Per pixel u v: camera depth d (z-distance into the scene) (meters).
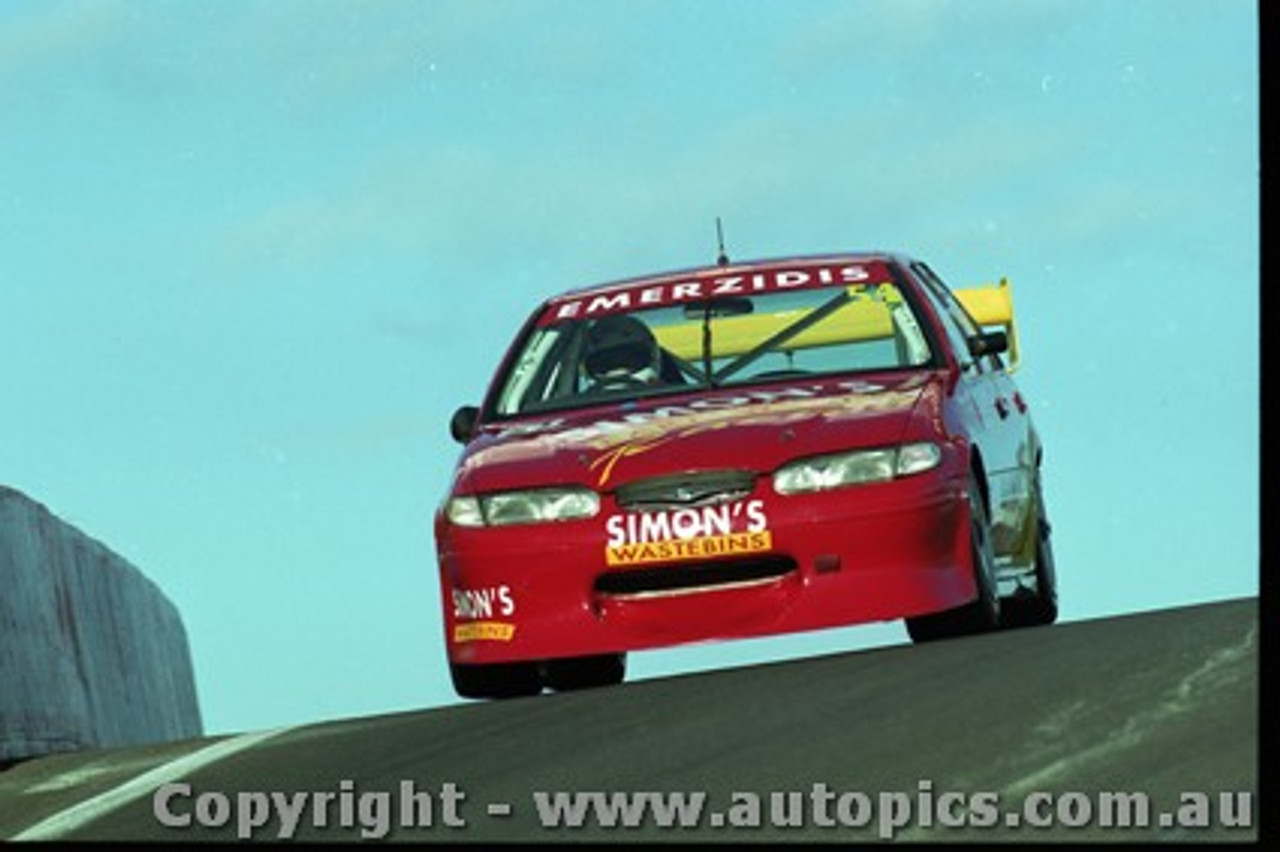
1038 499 40.69
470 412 37.72
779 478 33.38
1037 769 22.55
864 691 27.27
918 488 33.34
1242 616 28.19
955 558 33.69
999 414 38.28
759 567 33.44
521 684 35.22
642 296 38.66
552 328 38.34
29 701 39.12
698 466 33.50
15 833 25.92
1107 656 26.91
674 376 37.16
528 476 34.16
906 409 34.28
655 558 33.41
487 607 34.12
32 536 41.88
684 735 26.28
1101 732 23.50
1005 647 28.94
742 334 37.47
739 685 29.05
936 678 27.39
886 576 33.16
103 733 45.12
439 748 27.55
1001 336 38.78
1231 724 22.97
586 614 33.62
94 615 46.41
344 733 29.42
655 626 33.44
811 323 37.47
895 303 37.66
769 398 35.31
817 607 33.19
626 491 33.62
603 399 36.88
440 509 34.88
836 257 39.25
